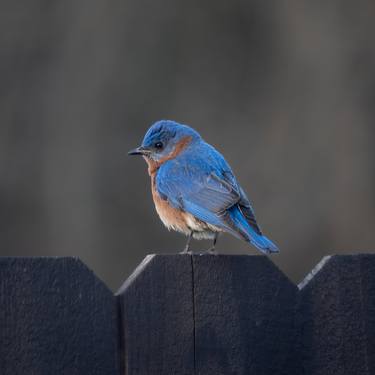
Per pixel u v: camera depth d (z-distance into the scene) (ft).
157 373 18.57
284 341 19.79
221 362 19.17
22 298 17.46
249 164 51.13
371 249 49.26
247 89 52.29
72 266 17.88
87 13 51.39
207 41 52.54
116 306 18.30
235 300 19.44
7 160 50.14
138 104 51.57
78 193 50.24
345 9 51.72
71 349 17.74
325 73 51.55
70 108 50.90
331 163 50.47
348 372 20.18
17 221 49.98
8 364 17.28
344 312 20.31
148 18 52.08
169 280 18.88
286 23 52.42
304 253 49.67
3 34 50.67
